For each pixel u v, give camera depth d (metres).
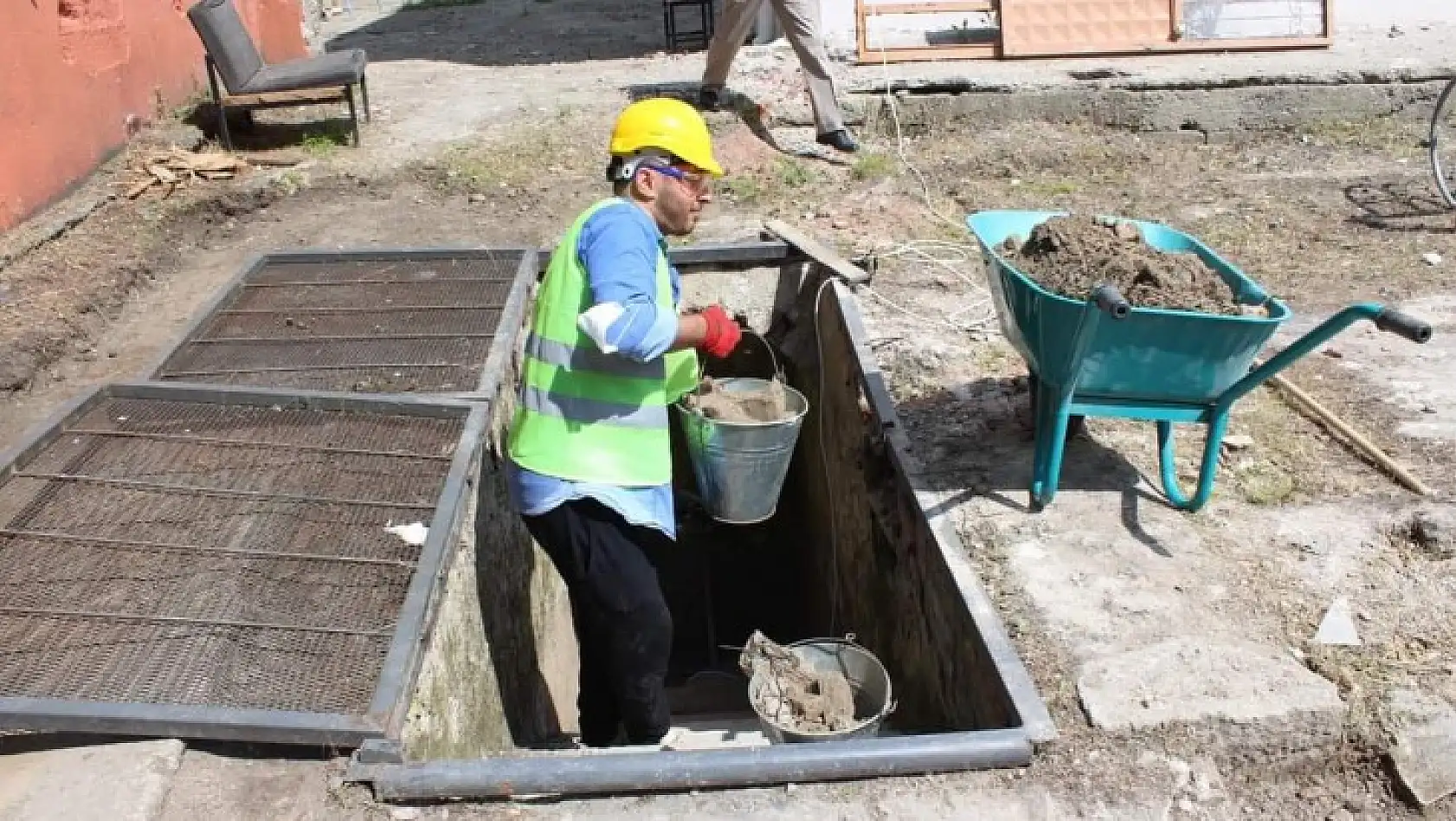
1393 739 3.12
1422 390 4.89
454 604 3.97
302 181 7.92
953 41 9.75
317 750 3.06
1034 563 3.79
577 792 3.02
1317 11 9.43
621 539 3.80
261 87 8.45
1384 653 3.37
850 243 6.85
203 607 3.51
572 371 3.66
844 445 5.91
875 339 5.61
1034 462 4.21
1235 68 8.88
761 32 10.52
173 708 3.05
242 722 3.03
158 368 5.15
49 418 4.48
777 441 4.33
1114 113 8.83
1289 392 4.85
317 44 13.87
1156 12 9.47
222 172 7.91
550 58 11.67
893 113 8.83
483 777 2.97
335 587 3.65
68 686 3.15
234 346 5.46
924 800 3.00
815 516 7.02
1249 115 8.76
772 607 8.31
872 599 5.36
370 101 9.88
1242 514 4.04
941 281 6.28
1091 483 4.23
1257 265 6.44
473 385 4.98
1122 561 3.79
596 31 13.55
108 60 8.05
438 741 3.53
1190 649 3.38
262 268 6.48
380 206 7.66
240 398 4.77
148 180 7.60
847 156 8.36
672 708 7.30
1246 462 4.37
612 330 3.28
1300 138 8.70
